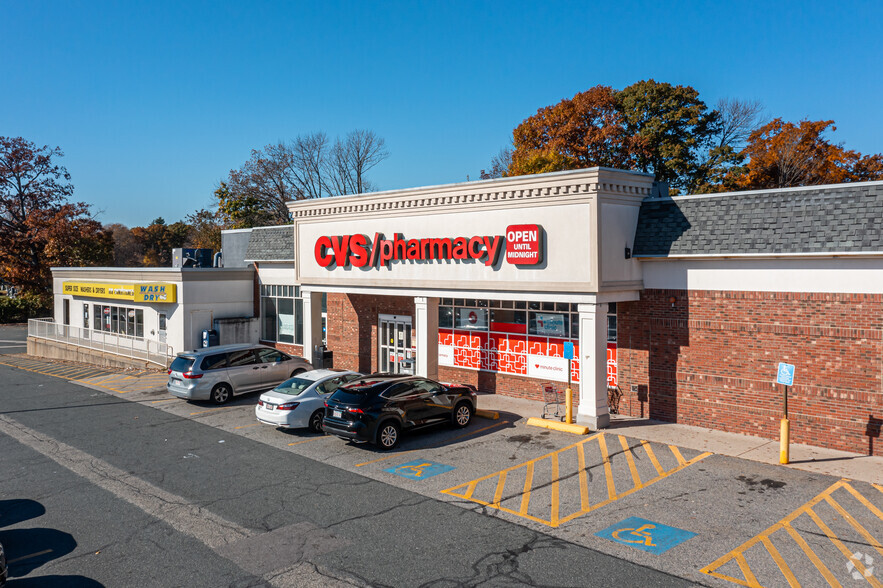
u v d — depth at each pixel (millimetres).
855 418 13828
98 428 17656
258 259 28500
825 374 14219
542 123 44469
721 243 15320
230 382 20812
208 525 10555
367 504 11414
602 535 9867
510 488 12156
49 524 10727
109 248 66375
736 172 44500
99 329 33844
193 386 20047
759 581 8305
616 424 16641
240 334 28875
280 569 8906
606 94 43406
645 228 16734
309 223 23172
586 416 16250
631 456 13953
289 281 27828
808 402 14453
